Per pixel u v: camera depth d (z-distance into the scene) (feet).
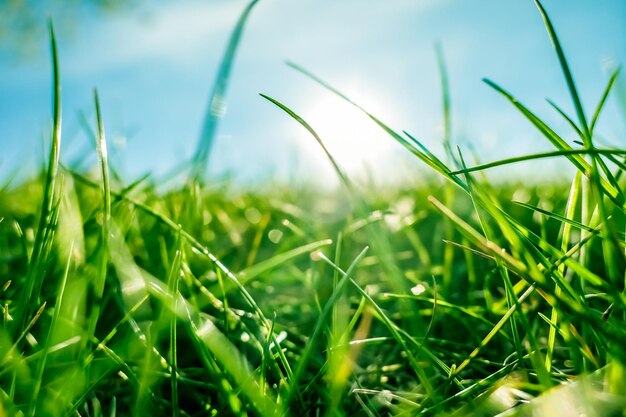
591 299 0.50
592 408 0.28
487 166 0.35
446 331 0.57
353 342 0.40
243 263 0.86
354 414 0.41
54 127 0.38
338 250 0.48
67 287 0.45
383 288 0.75
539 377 0.32
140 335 0.39
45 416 0.33
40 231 0.38
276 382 0.44
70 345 0.44
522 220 1.05
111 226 0.46
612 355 0.29
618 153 0.31
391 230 0.84
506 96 0.38
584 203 0.41
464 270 0.76
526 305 0.53
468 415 0.33
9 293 0.54
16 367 0.35
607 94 0.37
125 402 0.43
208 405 0.39
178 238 0.46
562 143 0.38
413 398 0.41
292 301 0.69
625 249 0.40
